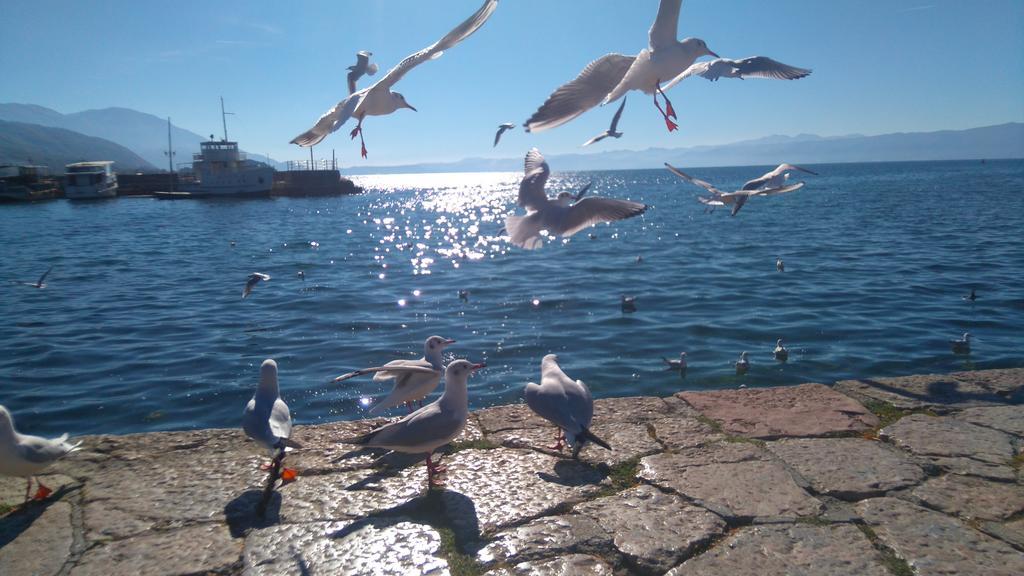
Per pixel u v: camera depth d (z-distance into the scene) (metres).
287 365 11.10
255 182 81.94
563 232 4.79
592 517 4.03
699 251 24.58
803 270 19.22
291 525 4.02
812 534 3.78
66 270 23.30
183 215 55.75
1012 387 6.03
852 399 5.87
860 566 3.48
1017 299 14.31
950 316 13.06
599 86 5.34
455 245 30.36
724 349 11.40
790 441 5.04
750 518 3.97
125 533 3.96
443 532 3.90
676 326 12.99
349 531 3.93
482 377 10.34
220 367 11.02
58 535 3.94
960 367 10.02
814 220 36.19
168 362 11.33
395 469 4.79
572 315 14.27
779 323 12.96
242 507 4.25
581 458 4.87
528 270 21.19
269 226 44.16
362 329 13.45
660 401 5.98
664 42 5.18
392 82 5.03
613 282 18.23
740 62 5.68
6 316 15.23
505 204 73.12
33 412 9.14
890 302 14.51
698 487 4.34
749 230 32.03
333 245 31.34
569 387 5.09
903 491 4.24
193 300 17.06
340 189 96.44
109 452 5.13
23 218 52.59
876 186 74.88
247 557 3.69
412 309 15.34
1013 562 3.47
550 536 3.82
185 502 4.32
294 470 4.76
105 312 15.60
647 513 4.05
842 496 4.20
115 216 54.50
